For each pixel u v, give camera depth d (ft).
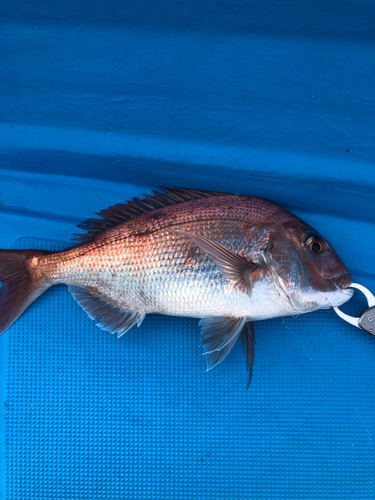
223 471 2.13
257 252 1.92
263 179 2.09
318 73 2.01
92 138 2.11
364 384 2.13
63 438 2.15
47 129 2.12
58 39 2.06
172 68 2.04
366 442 2.12
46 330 2.17
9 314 2.04
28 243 2.20
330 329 2.14
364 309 2.06
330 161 2.05
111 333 2.15
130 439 2.15
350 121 2.02
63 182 2.20
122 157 2.12
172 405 2.15
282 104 2.03
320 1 1.95
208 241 1.88
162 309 1.98
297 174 2.06
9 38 2.07
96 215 2.19
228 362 2.15
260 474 2.13
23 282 2.05
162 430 2.14
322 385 2.14
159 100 2.06
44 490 2.15
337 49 1.99
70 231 2.20
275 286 1.91
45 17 2.05
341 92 2.01
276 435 2.13
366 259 2.14
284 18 1.98
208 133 2.08
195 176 2.13
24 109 2.11
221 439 2.14
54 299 2.17
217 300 1.92
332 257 1.93
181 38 2.02
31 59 2.07
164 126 2.09
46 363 2.16
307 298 1.92
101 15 2.03
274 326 2.16
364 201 2.09
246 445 2.13
